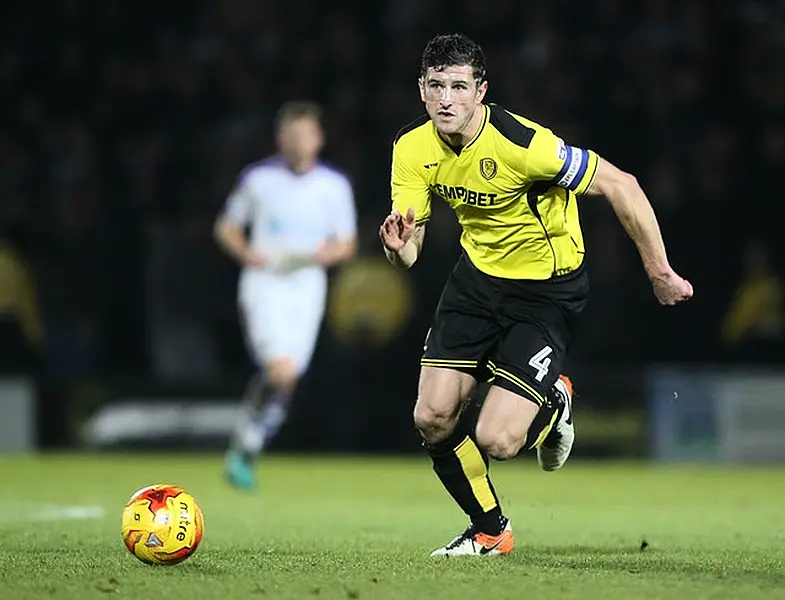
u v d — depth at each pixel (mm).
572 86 66562
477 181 20969
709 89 66625
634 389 53500
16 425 55062
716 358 59219
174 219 65000
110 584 17391
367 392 56969
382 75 69062
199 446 55219
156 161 66438
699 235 61969
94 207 65125
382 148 66000
